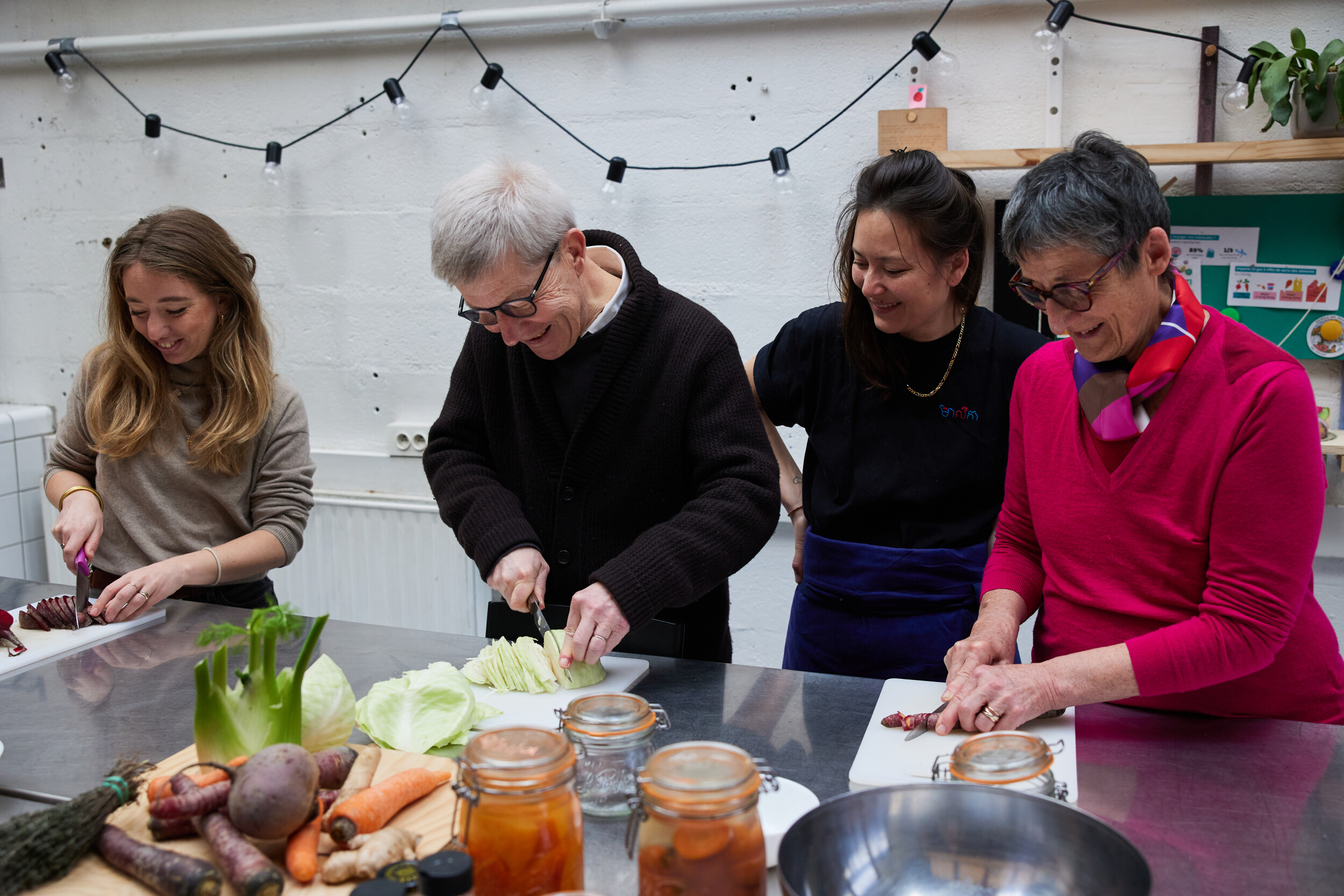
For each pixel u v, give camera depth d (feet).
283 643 4.97
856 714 4.08
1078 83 7.72
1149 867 2.44
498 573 4.64
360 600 9.80
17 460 10.42
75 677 4.58
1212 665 3.64
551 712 4.03
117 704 4.26
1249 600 3.62
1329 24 7.22
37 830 2.74
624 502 5.02
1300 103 6.86
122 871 2.81
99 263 10.44
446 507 5.11
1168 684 3.68
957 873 2.80
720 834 2.38
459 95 9.18
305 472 6.22
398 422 9.86
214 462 5.96
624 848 3.06
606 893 2.83
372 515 9.63
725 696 4.31
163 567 5.39
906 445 5.47
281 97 9.65
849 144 8.31
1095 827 2.65
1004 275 7.97
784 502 6.61
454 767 3.38
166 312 5.62
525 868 2.51
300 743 3.26
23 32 10.35
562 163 9.04
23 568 10.57
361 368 9.89
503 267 4.25
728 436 4.83
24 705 4.25
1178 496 3.82
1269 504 3.58
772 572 9.08
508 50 9.00
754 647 9.25
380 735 3.73
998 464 5.41
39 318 10.73
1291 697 3.99
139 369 5.86
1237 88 7.07
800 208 8.50
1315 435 3.60
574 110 8.92
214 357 5.89
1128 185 3.51
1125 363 3.90
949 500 5.44
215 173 9.95
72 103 10.23
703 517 4.55
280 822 2.71
